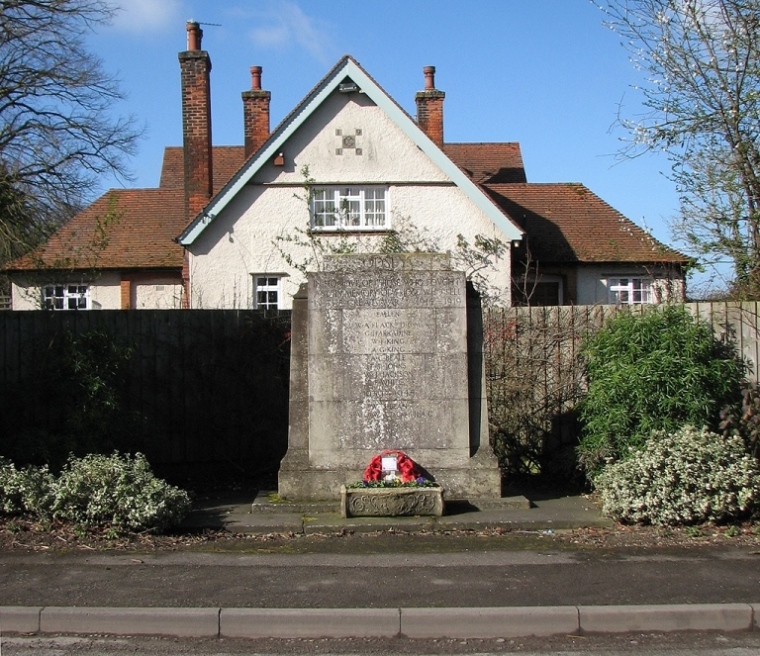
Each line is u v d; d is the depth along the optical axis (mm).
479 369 10625
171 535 9078
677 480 9398
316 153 20656
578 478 11570
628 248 23422
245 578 7469
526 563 7961
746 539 8867
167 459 13219
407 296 10492
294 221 20578
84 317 12992
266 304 20641
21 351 12609
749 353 12305
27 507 9141
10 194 19594
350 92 20594
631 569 7750
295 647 6359
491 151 29625
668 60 13266
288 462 10398
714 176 13109
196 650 6289
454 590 7125
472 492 10312
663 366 10633
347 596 6973
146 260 23859
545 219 24328
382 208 20938
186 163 21875
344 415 10406
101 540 8719
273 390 13469
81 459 10461
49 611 6633
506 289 20328
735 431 10148
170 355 13258
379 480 10070
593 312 12844
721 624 6652
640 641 6457
